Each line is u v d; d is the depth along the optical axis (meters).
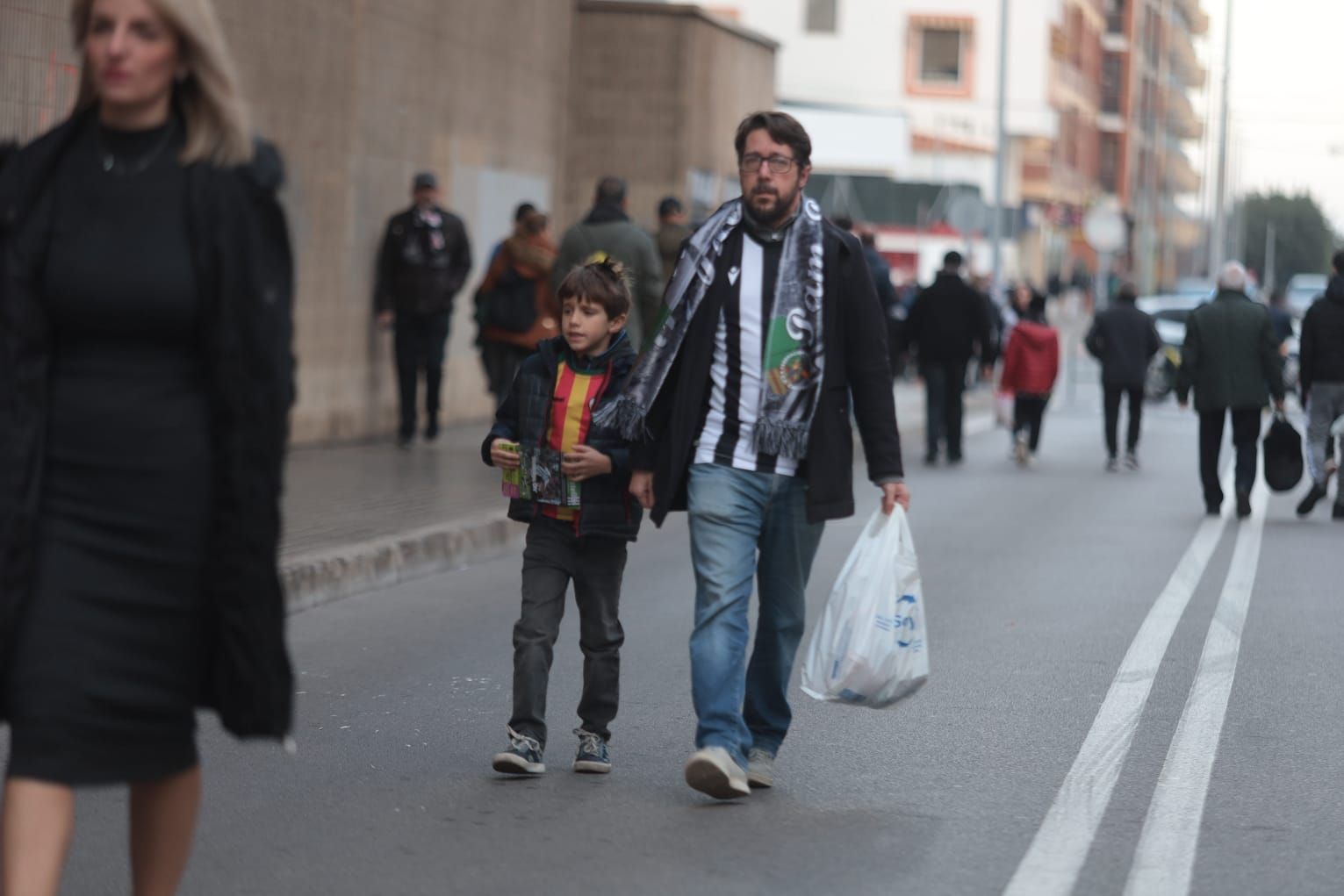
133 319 7.61
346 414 34.31
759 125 11.56
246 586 7.66
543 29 43.34
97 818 11.41
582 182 46.47
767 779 12.27
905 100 148.88
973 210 65.94
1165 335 66.38
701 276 11.66
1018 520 29.17
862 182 121.19
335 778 12.55
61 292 7.60
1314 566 24.28
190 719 7.88
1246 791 12.42
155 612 7.66
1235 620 19.75
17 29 22.97
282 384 7.69
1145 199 181.00
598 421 12.34
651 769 12.91
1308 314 30.41
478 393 40.72
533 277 32.38
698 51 46.72
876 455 11.94
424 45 36.88
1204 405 30.34
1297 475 30.06
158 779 7.81
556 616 12.72
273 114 31.14
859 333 11.84
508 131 41.53
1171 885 10.24
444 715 14.66
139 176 7.68
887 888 10.12
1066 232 150.50
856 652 11.89
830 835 11.20
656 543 25.84
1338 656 17.59
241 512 7.65
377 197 35.12
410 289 32.91
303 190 32.22
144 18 7.54
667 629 18.61
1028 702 15.29
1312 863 10.74
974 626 19.14
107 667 7.56
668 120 46.06
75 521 7.61
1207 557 25.03
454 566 22.97
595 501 12.52
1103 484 35.81
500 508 25.16
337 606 19.89
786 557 11.98
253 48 30.39
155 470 7.62
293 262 7.84
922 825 11.45
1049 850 10.91
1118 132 183.50
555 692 15.48
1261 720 14.70
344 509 24.58
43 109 23.55
